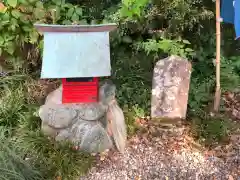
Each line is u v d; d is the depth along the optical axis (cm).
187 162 183
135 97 212
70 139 185
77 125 184
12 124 199
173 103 200
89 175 174
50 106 186
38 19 222
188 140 195
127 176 175
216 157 186
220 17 198
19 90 215
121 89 214
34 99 214
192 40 234
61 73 172
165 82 201
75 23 229
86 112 183
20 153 171
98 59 175
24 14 219
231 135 197
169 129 198
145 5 217
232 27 244
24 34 222
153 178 174
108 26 177
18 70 225
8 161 159
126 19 218
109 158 184
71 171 172
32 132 187
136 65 227
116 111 189
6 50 219
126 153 187
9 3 213
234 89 226
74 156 179
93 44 176
